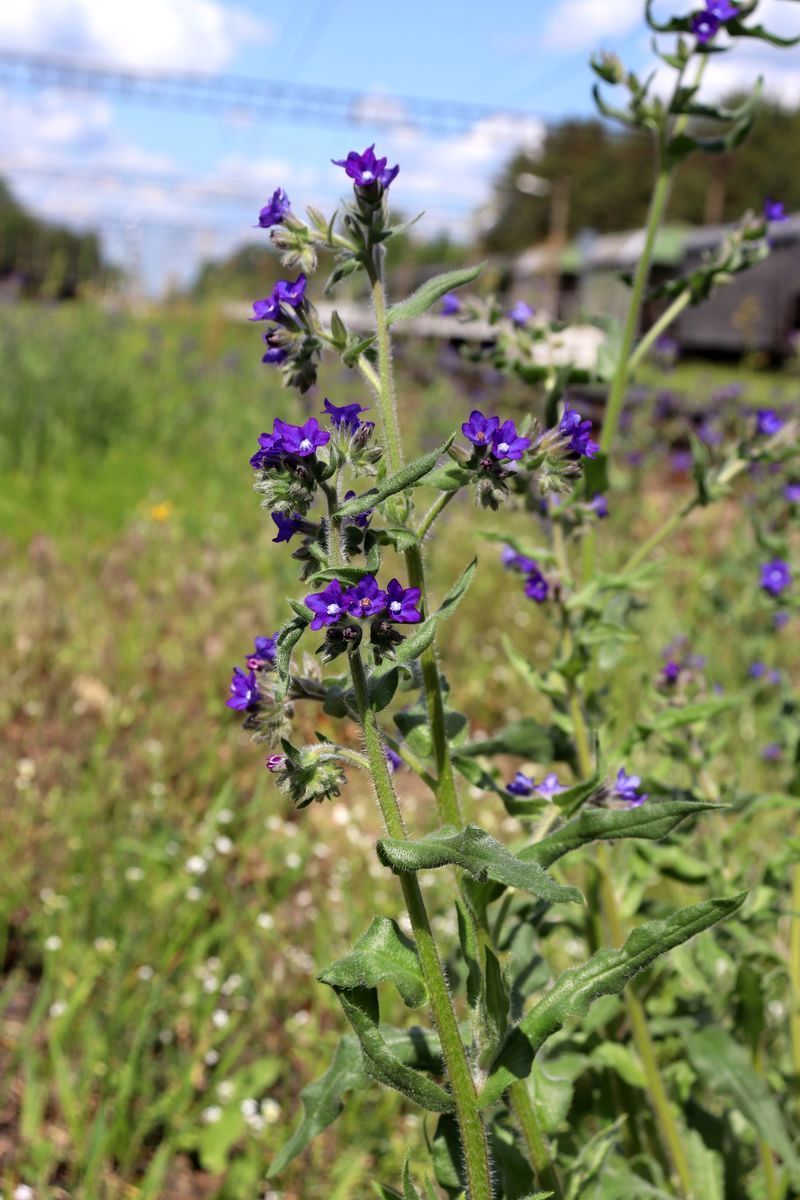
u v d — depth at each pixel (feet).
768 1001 11.61
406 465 6.24
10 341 47.42
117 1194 10.94
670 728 9.49
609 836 6.82
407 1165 6.50
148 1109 11.39
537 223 242.78
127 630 22.41
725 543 26.78
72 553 27.66
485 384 44.73
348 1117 11.57
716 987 11.18
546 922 9.94
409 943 6.44
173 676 20.84
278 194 7.41
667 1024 9.51
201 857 14.55
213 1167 11.30
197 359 58.54
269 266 92.22
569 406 7.53
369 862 15.75
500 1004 6.55
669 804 6.68
